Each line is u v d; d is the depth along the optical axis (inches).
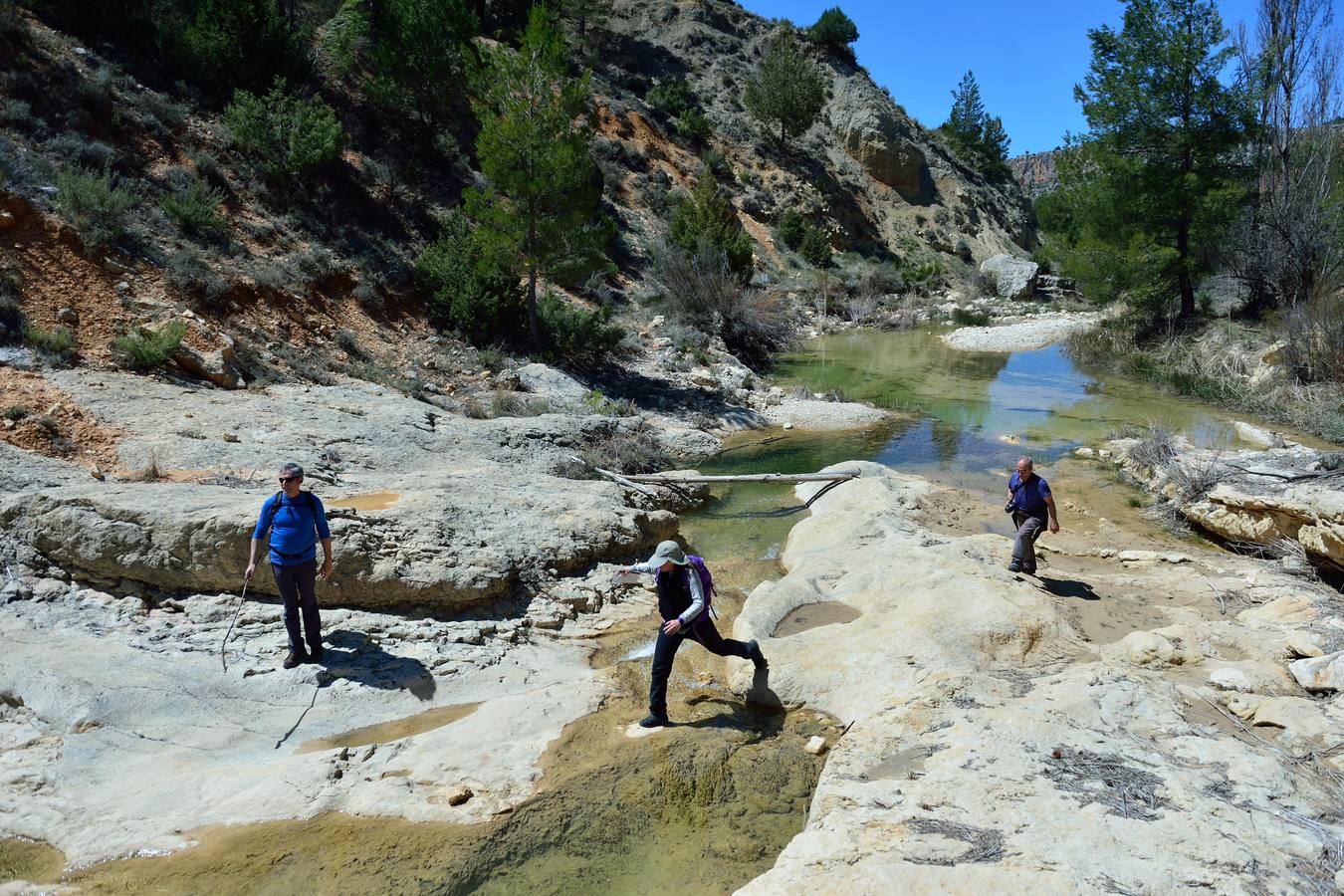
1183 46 937.5
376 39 1064.8
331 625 276.1
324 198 754.8
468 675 263.3
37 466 327.0
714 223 1210.6
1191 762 185.3
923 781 181.5
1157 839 154.1
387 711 242.2
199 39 774.5
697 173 1637.6
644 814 192.9
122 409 397.7
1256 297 975.0
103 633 258.5
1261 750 193.5
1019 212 2541.8
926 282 1726.1
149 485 315.9
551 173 693.3
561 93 711.7
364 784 199.8
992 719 205.8
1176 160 1007.0
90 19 746.2
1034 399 790.5
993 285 1727.4
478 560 309.4
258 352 522.9
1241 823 159.2
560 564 341.1
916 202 2156.7
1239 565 358.6
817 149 2084.2
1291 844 152.6
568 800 197.0
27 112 576.7
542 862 177.2
